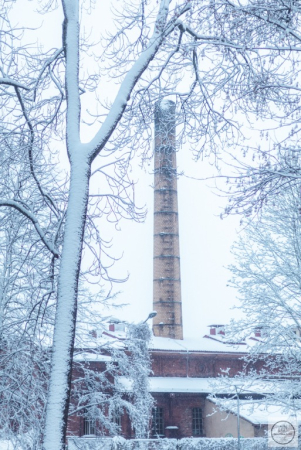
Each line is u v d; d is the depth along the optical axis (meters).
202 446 27.97
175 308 46.94
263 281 18.88
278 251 18.88
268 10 7.65
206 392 39.25
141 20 9.54
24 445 13.72
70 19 8.21
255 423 31.30
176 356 42.44
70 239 7.10
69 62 7.98
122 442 23.27
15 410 13.93
